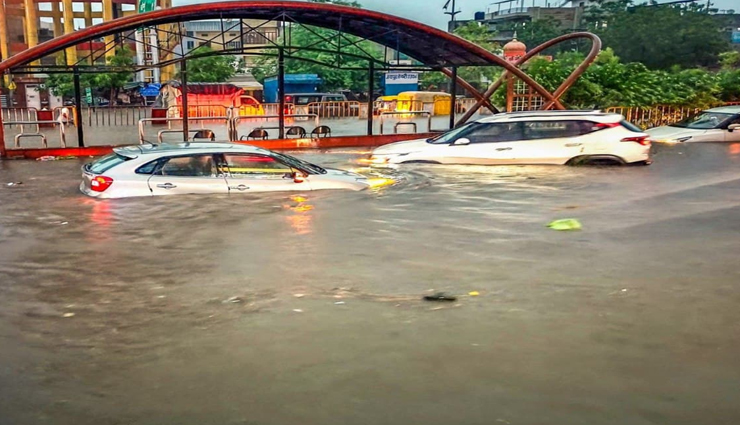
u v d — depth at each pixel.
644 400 3.30
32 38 49.12
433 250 6.48
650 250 6.41
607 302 4.82
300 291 5.14
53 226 7.61
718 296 4.94
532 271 5.69
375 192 9.86
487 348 3.96
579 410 3.20
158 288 5.27
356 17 17.77
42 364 3.81
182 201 8.82
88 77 39.09
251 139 18.94
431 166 12.94
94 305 4.87
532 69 25.44
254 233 7.23
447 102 35.16
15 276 5.67
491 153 13.08
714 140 17.75
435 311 4.63
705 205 8.90
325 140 18.88
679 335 4.16
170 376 3.61
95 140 20.88
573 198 9.51
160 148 9.56
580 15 68.88
